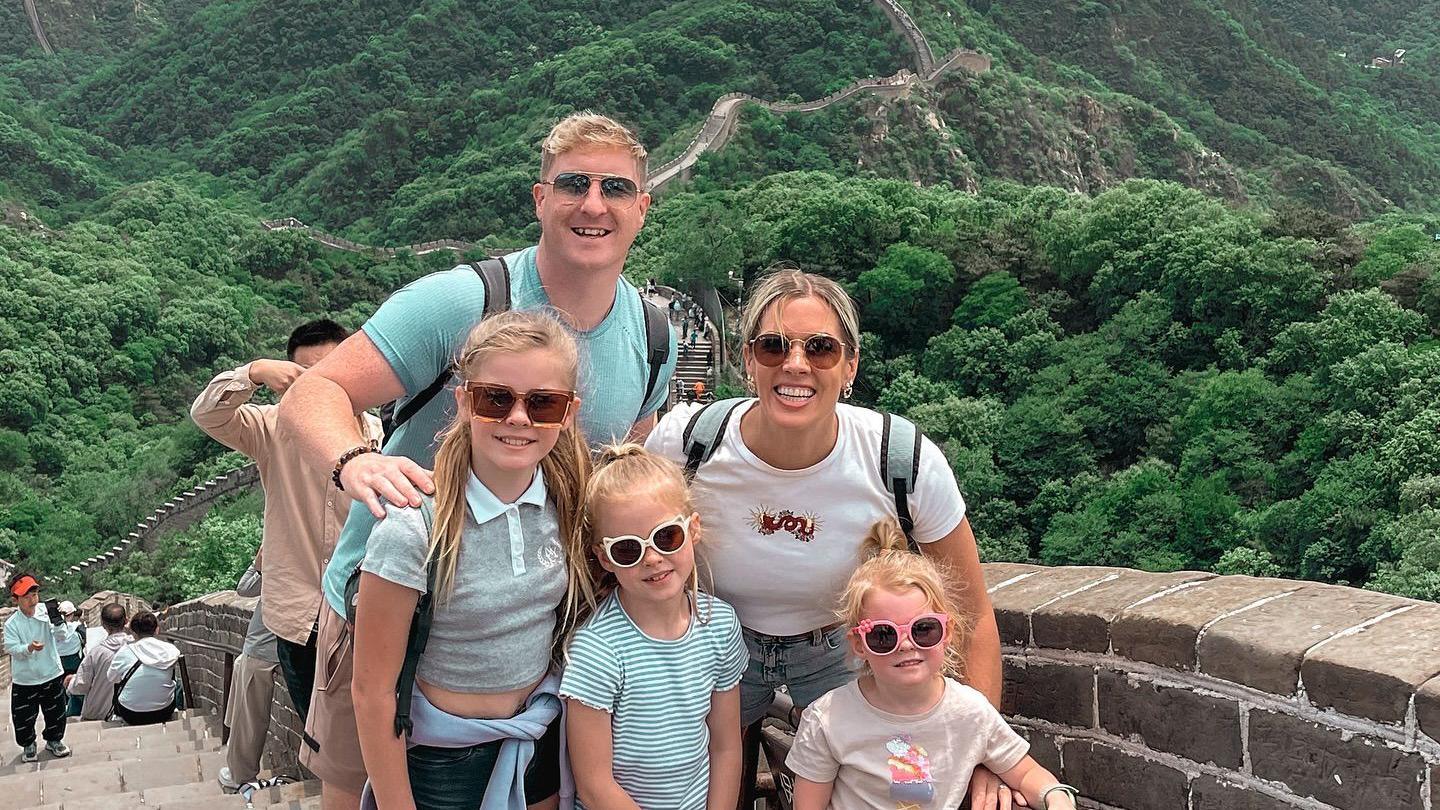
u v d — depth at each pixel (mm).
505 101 146875
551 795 3375
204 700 11609
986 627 3484
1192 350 57125
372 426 5965
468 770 3148
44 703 9359
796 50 136625
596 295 3666
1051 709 3850
